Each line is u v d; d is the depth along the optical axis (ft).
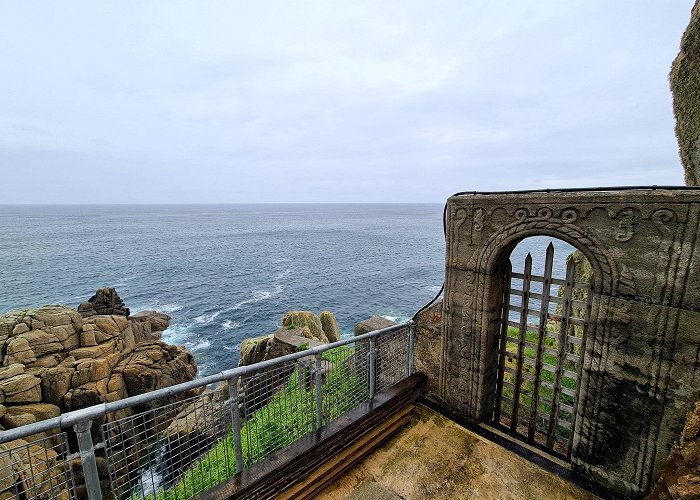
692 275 9.60
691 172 18.90
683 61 18.60
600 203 10.91
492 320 14.69
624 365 11.05
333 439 12.92
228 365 62.18
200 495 10.15
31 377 34.50
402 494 11.92
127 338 49.21
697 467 9.25
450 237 15.16
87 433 7.95
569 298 12.82
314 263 152.35
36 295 101.30
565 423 13.42
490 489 12.09
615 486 11.62
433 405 16.74
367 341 16.56
